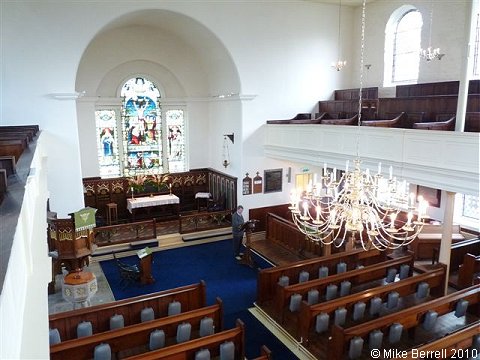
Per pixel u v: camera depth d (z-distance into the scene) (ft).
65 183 39.11
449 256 30.81
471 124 29.94
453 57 40.63
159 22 46.60
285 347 25.35
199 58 52.39
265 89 46.96
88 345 21.16
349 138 35.09
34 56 36.42
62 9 36.76
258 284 30.30
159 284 34.65
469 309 27.45
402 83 47.50
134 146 52.42
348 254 33.53
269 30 46.01
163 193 51.78
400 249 38.75
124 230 45.44
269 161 48.96
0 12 34.71
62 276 35.27
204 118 55.06
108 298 32.27
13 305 6.09
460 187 26.37
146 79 51.67
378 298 26.43
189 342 21.17
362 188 23.48
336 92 51.72
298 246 40.65
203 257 40.68
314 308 24.66
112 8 38.60
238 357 22.89
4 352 4.76
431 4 42.24
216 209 50.70
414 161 29.30
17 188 11.64
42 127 37.65
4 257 6.16
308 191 26.12
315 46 49.49
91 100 47.93
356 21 51.65
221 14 43.06
